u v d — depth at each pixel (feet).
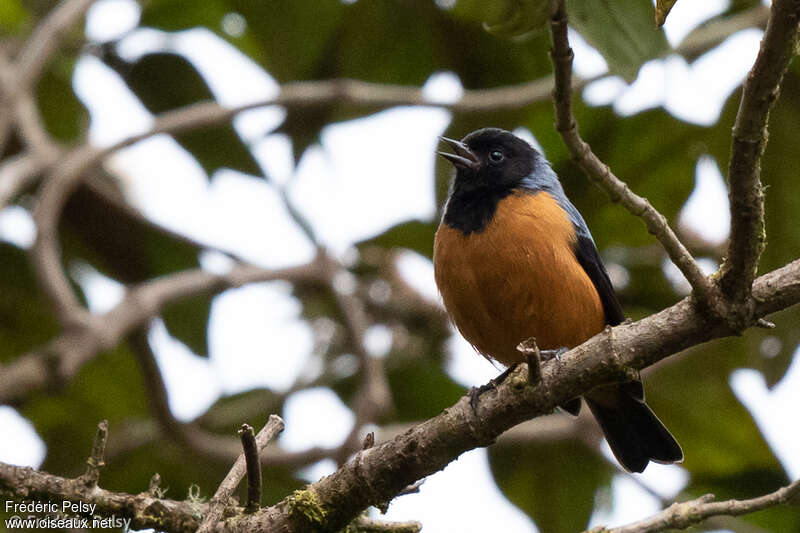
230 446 42.60
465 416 21.88
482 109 39.19
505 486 46.21
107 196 45.39
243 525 22.27
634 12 21.77
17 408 43.88
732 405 44.09
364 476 22.15
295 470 43.52
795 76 36.04
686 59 37.32
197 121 39.50
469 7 22.04
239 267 43.47
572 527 45.75
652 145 39.68
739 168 18.57
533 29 19.67
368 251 49.83
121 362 45.96
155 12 43.52
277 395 46.83
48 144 41.22
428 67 42.42
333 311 46.83
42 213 38.68
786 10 16.90
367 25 41.22
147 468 45.75
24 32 46.93
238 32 44.16
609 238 41.32
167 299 40.47
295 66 41.39
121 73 44.42
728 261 19.79
